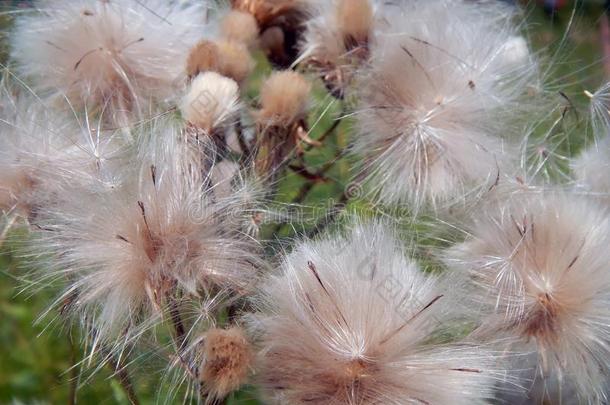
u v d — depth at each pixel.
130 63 0.30
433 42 0.29
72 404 0.30
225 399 0.27
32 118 0.29
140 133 0.28
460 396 0.26
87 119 0.29
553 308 0.27
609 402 0.28
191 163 0.27
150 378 0.28
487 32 0.31
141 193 0.27
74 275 0.28
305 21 0.31
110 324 0.27
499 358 0.27
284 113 0.28
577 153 0.31
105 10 0.30
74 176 0.28
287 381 0.26
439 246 0.28
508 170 0.29
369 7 0.30
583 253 0.27
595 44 0.37
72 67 0.30
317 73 0.30
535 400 0.28
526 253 0.27
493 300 0.27
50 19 0.31
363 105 0.29
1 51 0.32
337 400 0.26
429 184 0.28
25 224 0.29
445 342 0.27
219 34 0.31
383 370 0.26
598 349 0.27
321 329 0.26
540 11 0.36
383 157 0.29
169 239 0.27
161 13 0.31
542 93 0.31
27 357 0.37
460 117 0.29
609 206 0.29
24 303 0.37
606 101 0.30
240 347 0.26
